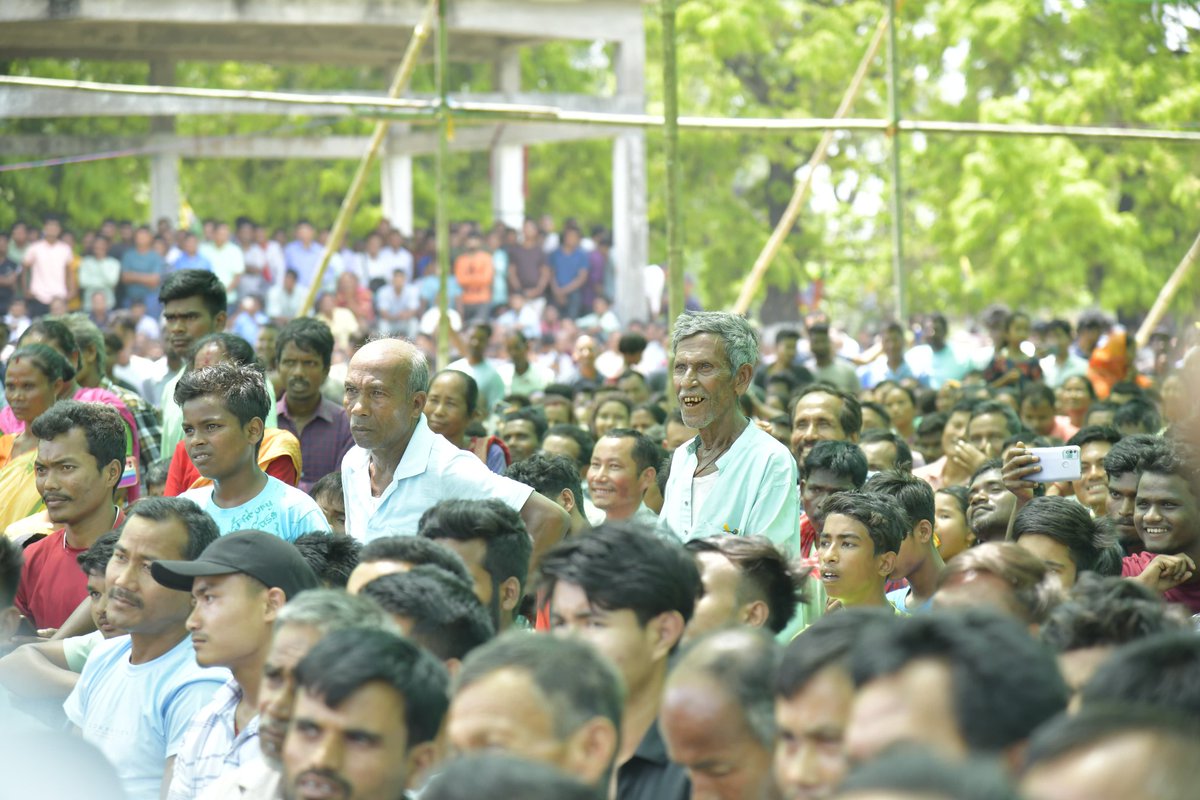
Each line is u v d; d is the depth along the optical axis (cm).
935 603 915
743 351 1261
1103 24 5250
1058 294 5534
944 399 2625
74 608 1380
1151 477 1249
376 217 5556
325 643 714
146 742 1089
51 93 3919
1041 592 902
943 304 5991
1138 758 491
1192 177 5106
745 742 696
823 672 638
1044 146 5253
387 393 1248
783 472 1240
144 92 2456
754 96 6131
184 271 1706
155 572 1008
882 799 433
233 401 1285
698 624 926
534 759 604
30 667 1205
